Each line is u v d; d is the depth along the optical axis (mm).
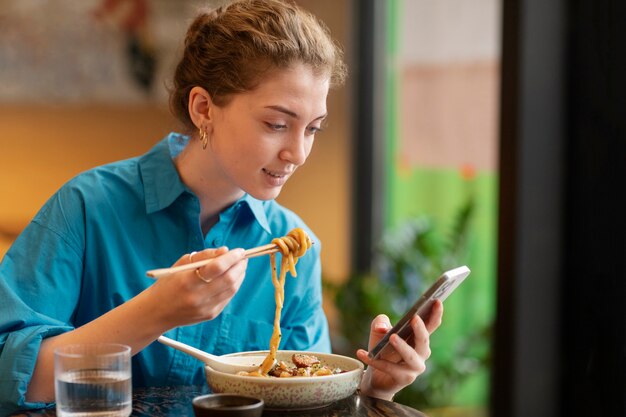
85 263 1928
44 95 6047
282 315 2109
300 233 1820
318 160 5504
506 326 3285
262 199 1852
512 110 3191
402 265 4438
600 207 3092
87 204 1930
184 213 2000
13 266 1837
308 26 1831
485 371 4227
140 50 5836
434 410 4207
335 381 1677
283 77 1751
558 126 3191
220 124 1835
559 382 3258
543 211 3209
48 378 1708
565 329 3240
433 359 4402
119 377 1535
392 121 5109
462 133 4488
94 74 5945
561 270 3236
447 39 4590
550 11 3152
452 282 1761
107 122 5980
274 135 1788
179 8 5715
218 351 2010
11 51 6062
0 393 1698
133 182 2004
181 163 2008
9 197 6152
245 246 2082
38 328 1745
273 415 1678
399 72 5020
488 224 4270
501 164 3277
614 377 3047
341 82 2051
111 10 5879
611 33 3010
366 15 5219
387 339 1777
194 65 1887
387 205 5176
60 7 5957
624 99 2975
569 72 3170
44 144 6098
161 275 1517
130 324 1654
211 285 1610
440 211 4680
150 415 1663
